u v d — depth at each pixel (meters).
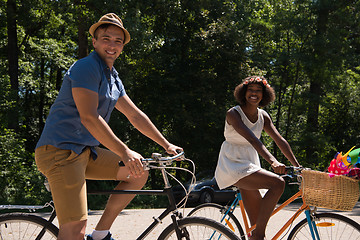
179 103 18.95
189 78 19.70
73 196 2.61
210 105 19.62
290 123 24.31
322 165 22.98
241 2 23.73
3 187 15.70
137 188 2.96
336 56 21.92
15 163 16.22
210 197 12.95
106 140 2.56
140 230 6.54
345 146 25.81
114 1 15.59
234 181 3.59
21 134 21.19
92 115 2.57
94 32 2.83
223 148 3.82
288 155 3.77
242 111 3.75
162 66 20.33
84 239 2.66
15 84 19.66
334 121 26.27
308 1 22.33
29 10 19.16
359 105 25.39
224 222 4.03
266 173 3.43
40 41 23.88
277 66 24.88
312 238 3.50
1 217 3.04
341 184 3.17
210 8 20.81
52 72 28.70
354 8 22.94
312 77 22.62
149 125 3.07
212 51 19.67
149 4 17.86
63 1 15.62
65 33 26.64
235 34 19.84
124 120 18.55
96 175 2.95
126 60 16.89
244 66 20.52
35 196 15.99
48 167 2.66
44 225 3.01
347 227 3.38
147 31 16.27
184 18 20.05
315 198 3.29
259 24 23.25
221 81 20.02
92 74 2.62
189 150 20.22
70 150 2.66
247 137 3.53
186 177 24.16
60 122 2.66
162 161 2.63
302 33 22.34
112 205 2.88
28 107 27.83
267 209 3.32
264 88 3.73
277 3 24.56
